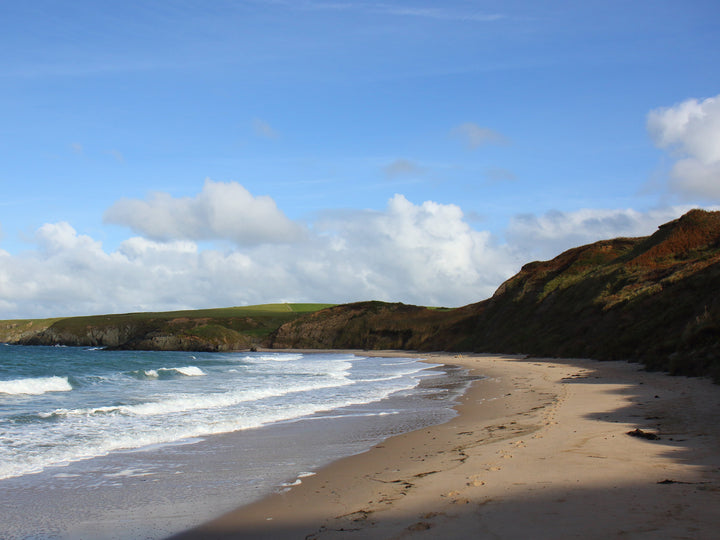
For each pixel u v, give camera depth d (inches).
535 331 2047.2
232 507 273.6
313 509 261.7
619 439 372.2
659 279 1568.7
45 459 394.6
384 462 363.9
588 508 222.5
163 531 240.8
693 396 583.2
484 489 264.4
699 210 1919.3
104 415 595.2
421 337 3100.4
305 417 600.4
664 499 228.5
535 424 471.2
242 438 476.4
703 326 904.3
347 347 3646.7
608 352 1343.5
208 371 1457.9
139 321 4904.0
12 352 2795.3
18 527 250.7
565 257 2598.4
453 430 487.8
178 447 438.0
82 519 261.4
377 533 213.3
